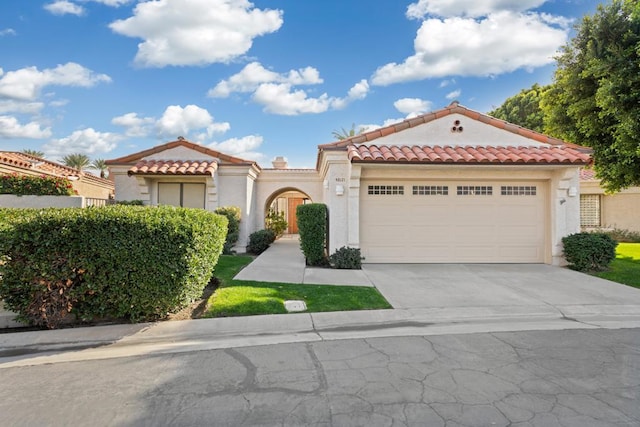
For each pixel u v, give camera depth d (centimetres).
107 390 385
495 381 402
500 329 600
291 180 1967
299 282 909
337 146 1169
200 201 1627
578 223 1164
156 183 1603
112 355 492
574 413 334
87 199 1293
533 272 1060
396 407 345
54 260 561
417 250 1195
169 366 449
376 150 1133
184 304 640
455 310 692
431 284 901
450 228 1201
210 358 475
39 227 555
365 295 777
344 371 430
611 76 1160
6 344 524
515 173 1180
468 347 512
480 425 314
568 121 1448
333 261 1120
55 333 562
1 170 1402
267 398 365
